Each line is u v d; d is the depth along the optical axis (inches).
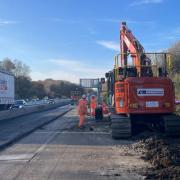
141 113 870.4
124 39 1033.5
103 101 1450.5
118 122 866.1
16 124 1347.2
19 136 947.3
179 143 764.6
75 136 948.0
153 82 869.8
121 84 878.4
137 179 473.4
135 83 870.4
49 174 511.2
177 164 548.1
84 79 1955.0
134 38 989.8
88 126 1205.7
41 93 7431.1
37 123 1381.6
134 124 909.2
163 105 868.0
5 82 2198.6
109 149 723.4
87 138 903.7
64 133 1026.1
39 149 732.7
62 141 850.8
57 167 555.8
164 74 922.7
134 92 869.8
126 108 871.1
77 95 2598.4
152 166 549.6
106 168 543.2
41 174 511.8
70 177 492.1
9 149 736.3
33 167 558.6
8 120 1583.4
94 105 1557.6
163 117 872.3
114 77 951.6
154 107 866.8
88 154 666.8
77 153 679.7
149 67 927.7
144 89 869.2
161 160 566.9
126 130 863.1
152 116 905.5
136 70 928.3
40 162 597.0
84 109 1178.0
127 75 927.0
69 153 680.4
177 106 1268.5
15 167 560.1
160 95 869.8
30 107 2220.7
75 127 1184.8
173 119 861.2
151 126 914.7
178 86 1708.9
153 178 478.6
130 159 613.6
